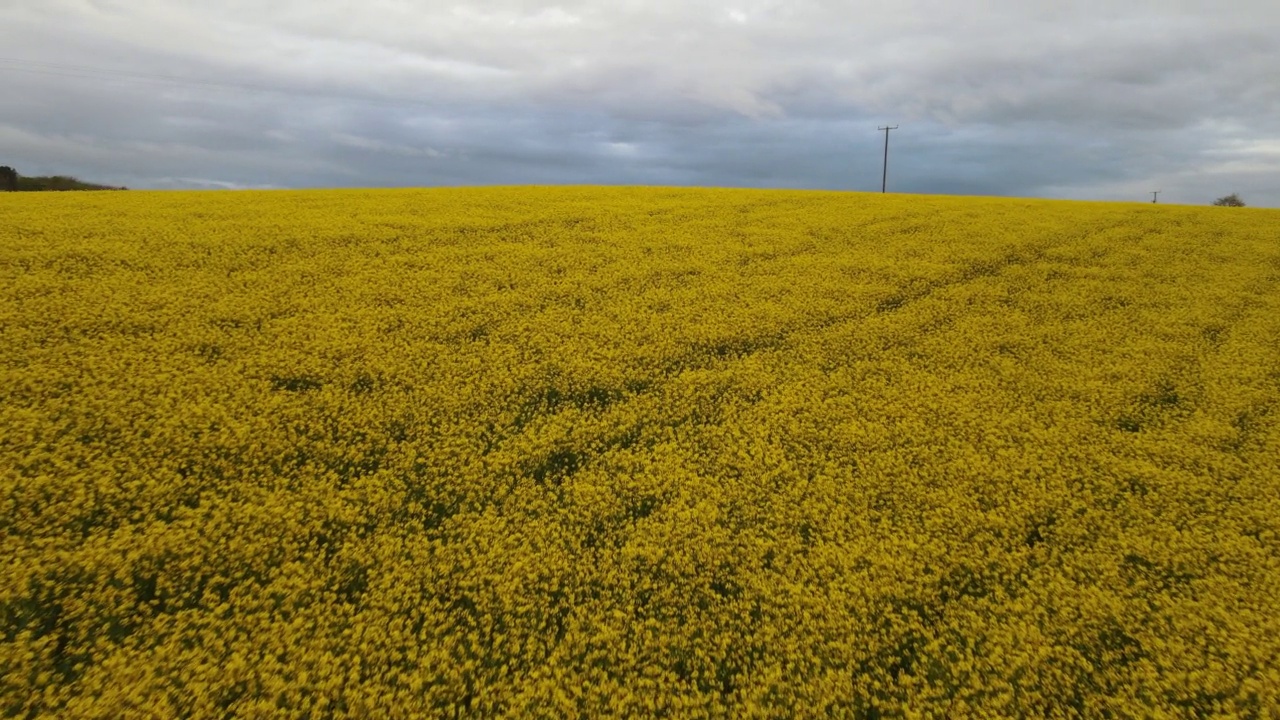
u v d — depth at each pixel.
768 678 6.88
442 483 10.05
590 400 12.70
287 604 7.55
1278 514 9.77
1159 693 6.89
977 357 14.81
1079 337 16.00
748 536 9.11
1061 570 8.66
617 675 7.01
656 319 15.90
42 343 12.42
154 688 6.45
